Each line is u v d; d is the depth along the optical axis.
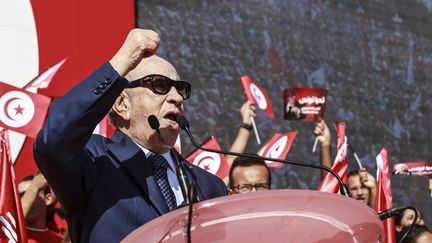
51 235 3.89
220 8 6.61
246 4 6.82
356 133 7.52
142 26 5.96
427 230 4.12
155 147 2.18
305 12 7.31
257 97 4.91
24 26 5.20
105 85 1.89
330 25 7.50
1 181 3.00
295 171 6.86
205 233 1.48
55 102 1.91
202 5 6.46
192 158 4.20
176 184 2.19
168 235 1.51
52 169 1.92
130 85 2.17
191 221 1.48
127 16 5.73
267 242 1.46
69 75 5.32
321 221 1.48
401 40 8.16
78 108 1.88
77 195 1.99
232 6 6.70
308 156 7.04
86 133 1.91
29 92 3.71
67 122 1.87
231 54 6.64
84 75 5.40
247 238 1.47
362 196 4.72
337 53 7.52
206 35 6.46
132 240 1.55
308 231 1.47
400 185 7.66
